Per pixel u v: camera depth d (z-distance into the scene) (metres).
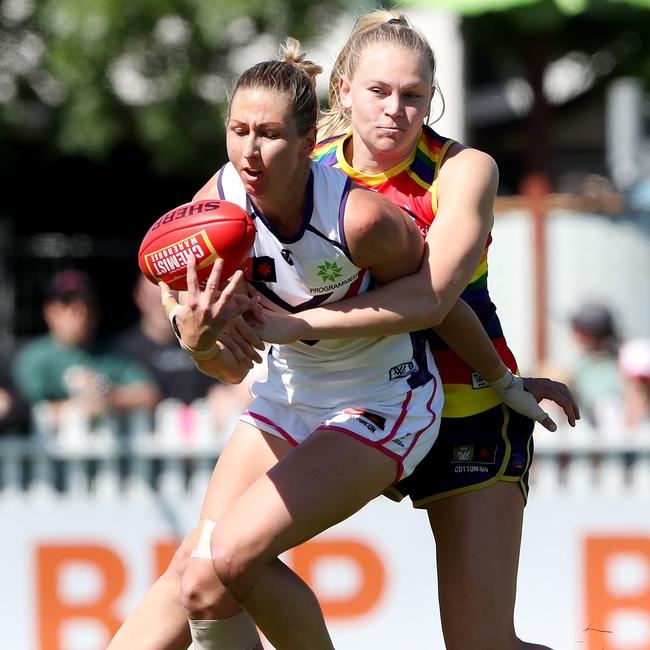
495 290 31.48
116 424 23.25
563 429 23.41
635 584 22.98
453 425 12.84
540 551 23.03
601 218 31.20
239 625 11.90
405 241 11.30
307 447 11.48
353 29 12.77
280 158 10.73
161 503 23.02
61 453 22.95
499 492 12.90
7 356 23.81
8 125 36.66
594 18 33.69
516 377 13.03
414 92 11.88
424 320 11.38
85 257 34.97
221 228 10.80
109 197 42.72
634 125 38.94
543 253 30.25
